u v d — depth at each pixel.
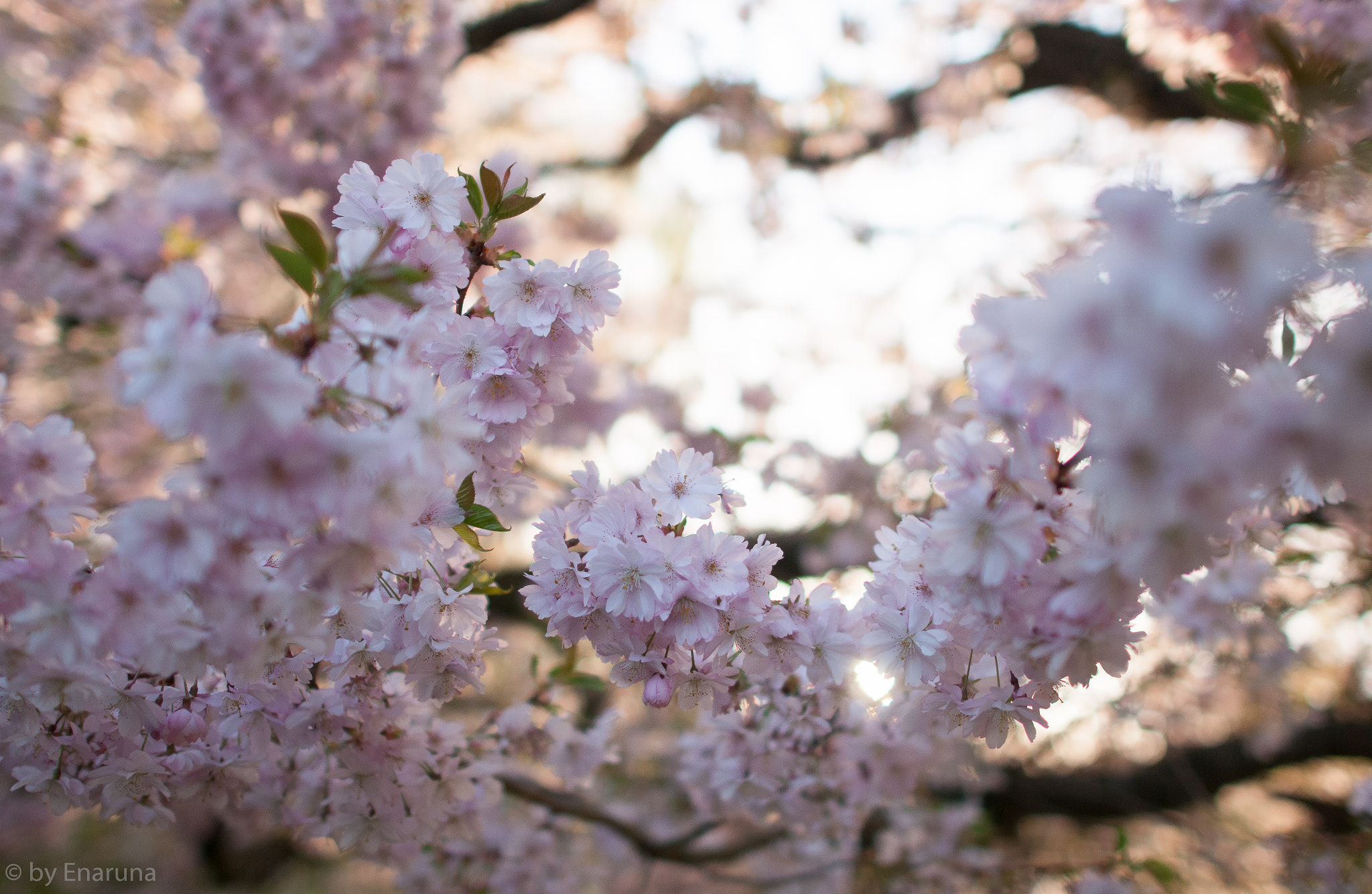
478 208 0.58
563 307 0.57
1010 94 1.59
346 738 0.62
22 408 1.33
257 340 0.46
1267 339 0.43
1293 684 1.23
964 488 0.49
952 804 1.19
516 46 1.90
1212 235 0.40
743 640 0.56
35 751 0.58
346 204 0.56
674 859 1.03
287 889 2.10
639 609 0.54
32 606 0.50
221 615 0.49
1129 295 0.40
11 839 1.83
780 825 0.92
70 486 0.52
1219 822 1.22
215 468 0.45
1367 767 1.28
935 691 0.57
